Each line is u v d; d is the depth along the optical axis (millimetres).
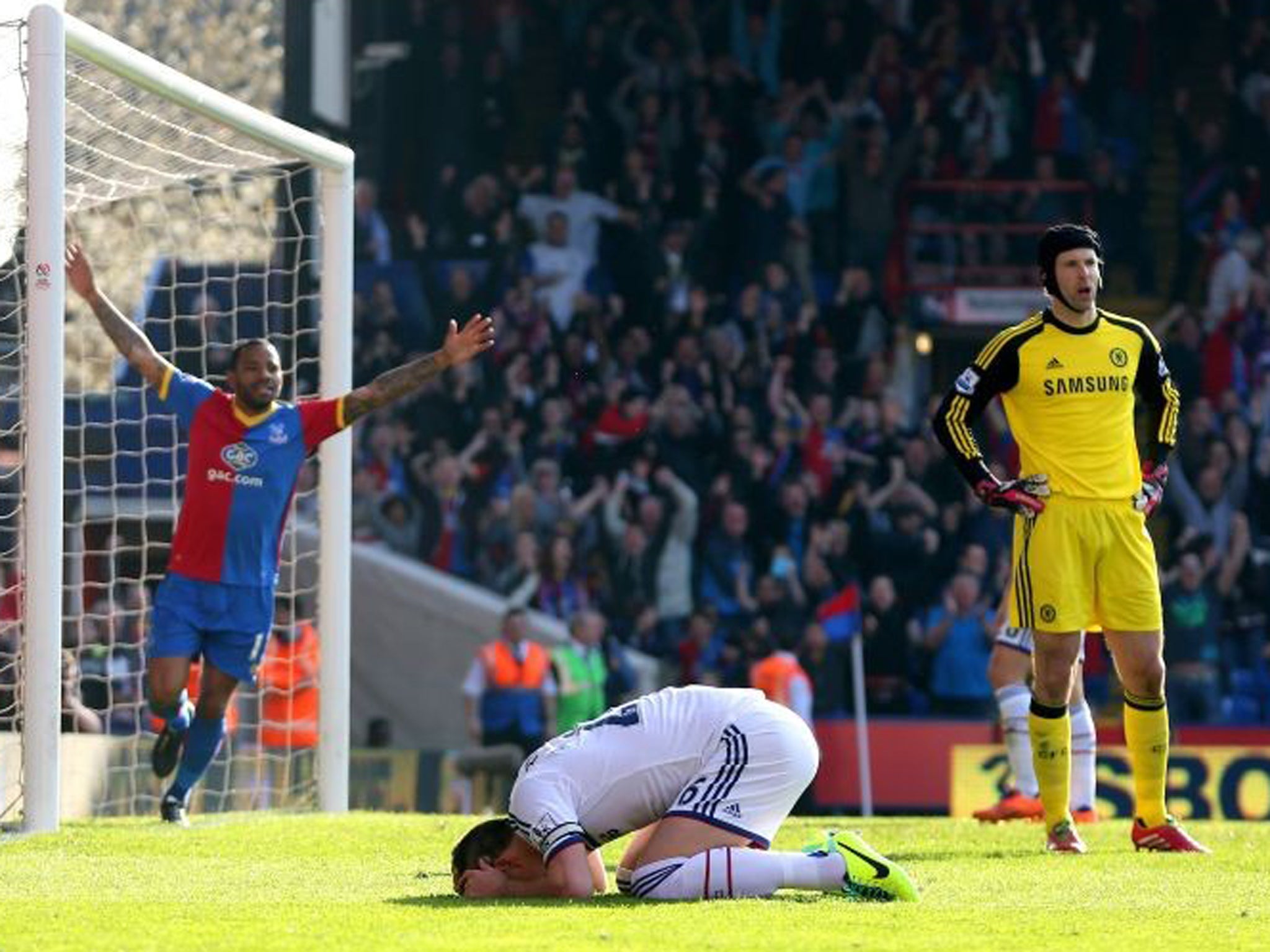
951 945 18156
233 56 83875
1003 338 27062
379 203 78812
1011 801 35438
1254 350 76312
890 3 79625
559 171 78438
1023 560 27344
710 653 65750
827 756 61344
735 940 18094
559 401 73125
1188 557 68500
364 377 75688
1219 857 26844
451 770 54750
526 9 79812
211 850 27219
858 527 69562
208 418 30781
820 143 78562
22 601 32719
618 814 21297
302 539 62719
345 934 18422
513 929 18672
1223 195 79312
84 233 73625
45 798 29422
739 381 73312
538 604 68625
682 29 79500
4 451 61125
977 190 78875
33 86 29984
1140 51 79875
